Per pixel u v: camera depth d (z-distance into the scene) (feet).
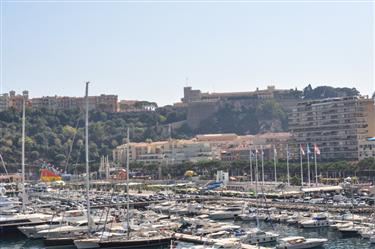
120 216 649.20
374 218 577.43
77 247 506.48
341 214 643.45
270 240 533.55
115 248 508.12
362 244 511.40
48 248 524.52
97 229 561.84
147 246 516.32
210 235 533.96
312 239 509.35
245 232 537.65
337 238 542.98
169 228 583.17
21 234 604.90
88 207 547.08
